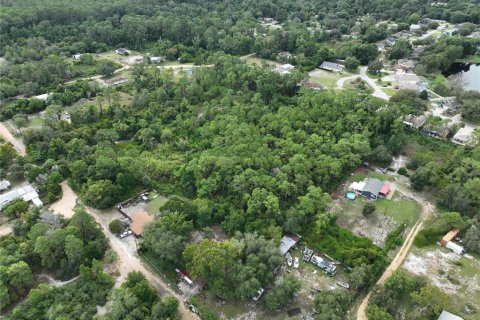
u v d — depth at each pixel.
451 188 132.25
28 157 149.88
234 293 98.25
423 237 120.12
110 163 135.50
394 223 128.62
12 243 108.81
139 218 122.25
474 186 132.25
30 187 135.25
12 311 96.75
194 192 135.25
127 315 89.56
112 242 117.00
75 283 102.81
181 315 97.31
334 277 108.44
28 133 159.38
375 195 137.12
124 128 167.50
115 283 104.12
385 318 90.31
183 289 103.81
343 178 148.00
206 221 120.69
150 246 110.06
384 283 102.50
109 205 129.25
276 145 153.62
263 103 190.38
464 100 197.00
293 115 169.75
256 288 97.44
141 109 188.88
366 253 109.69
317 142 152.50
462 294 104.25
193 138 165.75
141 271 108.50
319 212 123.69
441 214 131.75
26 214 118.69
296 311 98.56
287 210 122.62
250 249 106.56
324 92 190.12
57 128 166.50
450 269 111.69
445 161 156.62
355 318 96.75
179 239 107.44
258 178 129.62
